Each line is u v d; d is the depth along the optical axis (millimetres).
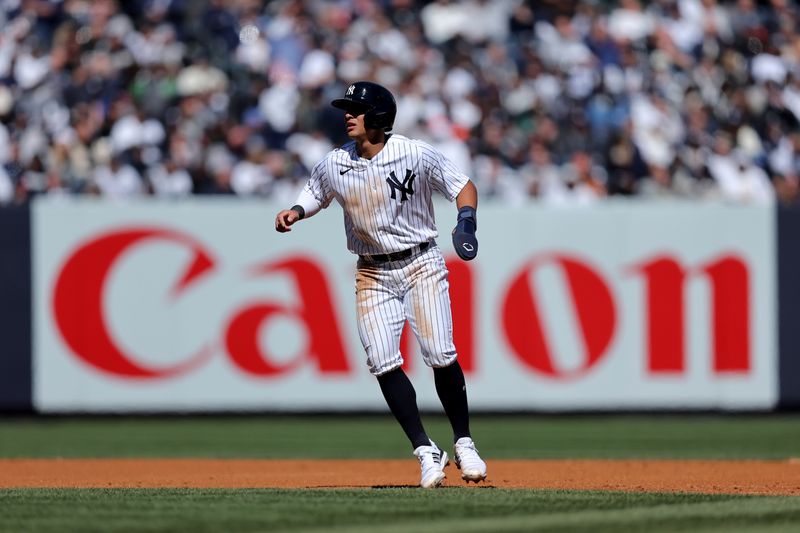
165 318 42438
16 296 42125
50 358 42219
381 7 55625
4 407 42031
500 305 42438
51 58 52250
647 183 50656
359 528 15070
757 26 55406
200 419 44656
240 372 42562
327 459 32219
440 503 17844
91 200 44188
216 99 51375
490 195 49719
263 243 42531
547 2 55656
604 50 53594
